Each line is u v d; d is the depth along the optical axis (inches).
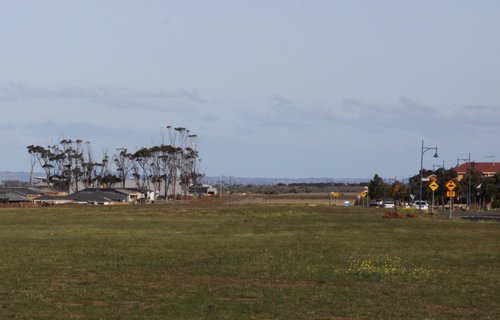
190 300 1222.3
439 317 1070.4
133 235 2962.6
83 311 1107.9
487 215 5649.6
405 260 1899.6
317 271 1643.7
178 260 1913.1
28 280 1488.7
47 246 2400.3
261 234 3019.2
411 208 6771.7
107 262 1863.9
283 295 1280.8
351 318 1062.4
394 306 1168.2
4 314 1072.8
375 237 2832.2
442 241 2623.0
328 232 3157.0
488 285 1417.3
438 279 1509.6
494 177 7854.3
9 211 5920.3
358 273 1604.3
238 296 1270.9
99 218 4608.8
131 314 1083.9
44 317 1051.3
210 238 2773.1
